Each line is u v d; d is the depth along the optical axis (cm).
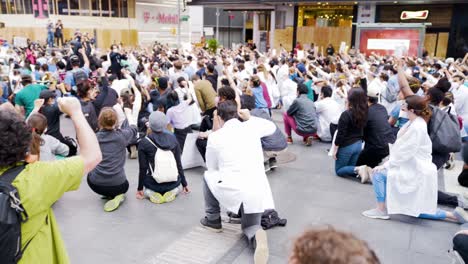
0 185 172
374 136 591
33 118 452
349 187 584
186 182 552
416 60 1452
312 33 2706
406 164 456
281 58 1521
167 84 773
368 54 2100
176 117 646
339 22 2652
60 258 203
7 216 168
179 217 474
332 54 2394
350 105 592
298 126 805
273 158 652
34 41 2527
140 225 453
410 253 401
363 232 444
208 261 380
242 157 387
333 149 623
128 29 3139
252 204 378
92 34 2930
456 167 683
